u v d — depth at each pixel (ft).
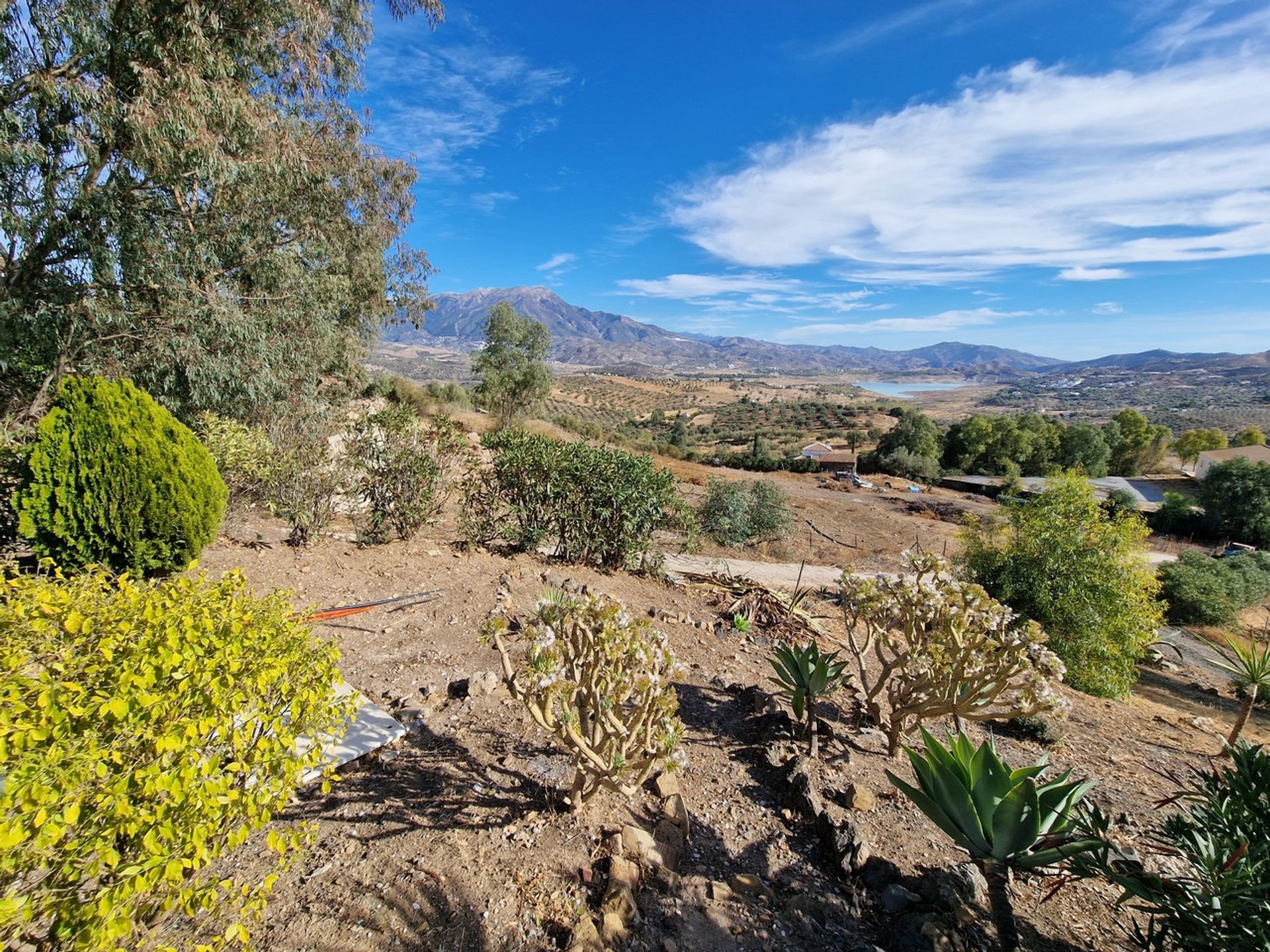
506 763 9.07
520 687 8.07
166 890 4.98
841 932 6.73
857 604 11.27
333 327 40.60
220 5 29.94
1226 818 7.26
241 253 33.14
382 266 48.80
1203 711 24.53
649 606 17.92
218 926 5.83
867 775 10.11
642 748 7.55
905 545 60.23
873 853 8.02
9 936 4.39
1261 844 6.49
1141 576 21.43
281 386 34.09
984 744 7.38
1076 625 21.08
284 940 5.77
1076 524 22.76
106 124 26.58
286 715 6.82
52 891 4.18
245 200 32.04
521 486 20.10
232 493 18.28
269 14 31.32
